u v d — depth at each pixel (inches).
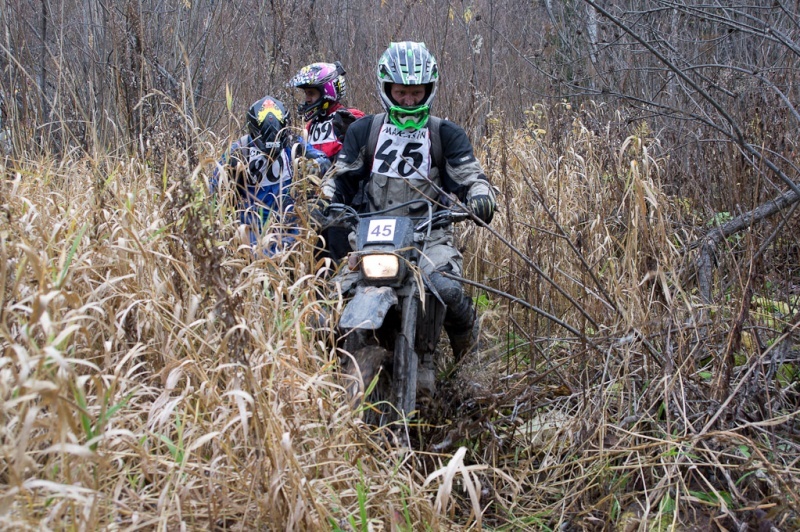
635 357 152.8
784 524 115.8
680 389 139.6
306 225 150.1
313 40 303.7
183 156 165.8
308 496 104.3
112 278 138.1
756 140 190.5
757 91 213.2
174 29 307.0
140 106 221.1
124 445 112.6
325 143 248.2
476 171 165.2
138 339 129.3
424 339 148.9
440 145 167.2
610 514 126.1
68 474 93.0
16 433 104.0
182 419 118.8
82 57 288.8
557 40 378.9
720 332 156.6
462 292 155.9
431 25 379.9
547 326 182.7
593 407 144.1
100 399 101.7
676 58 229.8
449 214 148.9
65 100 263.7
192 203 120.5
